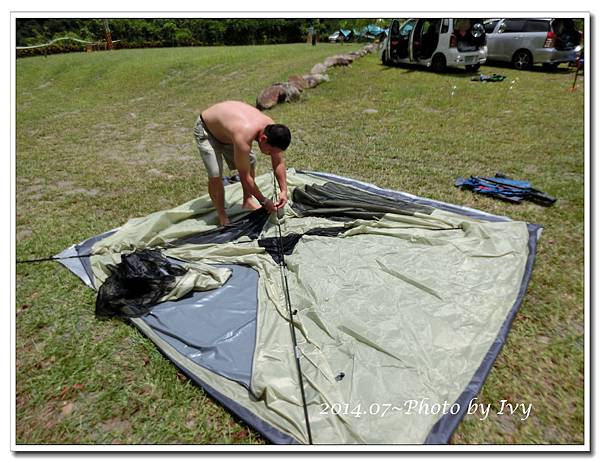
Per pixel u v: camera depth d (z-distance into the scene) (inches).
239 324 104.0
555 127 245.1
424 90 351.6
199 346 96.8
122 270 115.3
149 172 224.7
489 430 76.7
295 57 573.6
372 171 197.9
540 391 83.7
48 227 164.6
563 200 158.4
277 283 117.8
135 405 85.5
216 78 501.7
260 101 338.6
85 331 106.0
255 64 549.3
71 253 141.4
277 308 106.9
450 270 116.8
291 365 89.4
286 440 74.8
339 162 212.1
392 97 339.3
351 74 432.1
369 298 108.0
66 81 567.2
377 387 82.5
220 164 146.9
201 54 658.2
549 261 123.7
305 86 382.0
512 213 151.8
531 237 130.6
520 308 105.7
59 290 122.6
